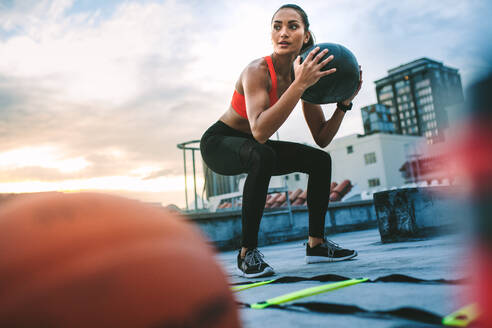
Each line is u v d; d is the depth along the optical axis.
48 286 0.45
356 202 7.83
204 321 0.50
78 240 0.48
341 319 0.88
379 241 3.60
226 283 0.58
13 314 0.44
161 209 0.62
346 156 40.81
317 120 2.53
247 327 0.89
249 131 2.41
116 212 0.54
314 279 1.50
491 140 0.37
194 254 0.54
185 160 7.52
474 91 0.37
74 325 0.44
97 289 0.45
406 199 3.15
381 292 1.13
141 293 0.46
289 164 2.31
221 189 8.50
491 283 0.52
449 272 1.34
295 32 2.19
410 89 116.00
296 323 0.89
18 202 0.57
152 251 0.50
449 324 0.73
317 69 1.86
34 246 0.48
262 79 2.13
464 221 0.46
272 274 1.98
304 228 6.82
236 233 5.57
